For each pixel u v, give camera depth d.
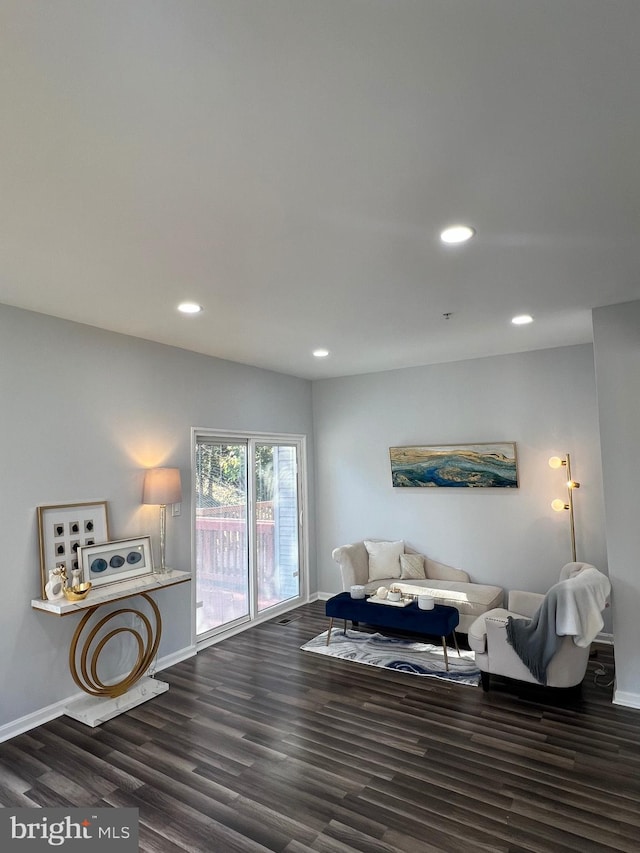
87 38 1.17
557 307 3.42
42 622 3.22
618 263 2.65
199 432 4.56
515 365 4.92
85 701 3.37
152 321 3.56
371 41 1.20
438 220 2.15
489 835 2.14
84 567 3.40
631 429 3.32
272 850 2.08
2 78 1.29
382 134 1.56
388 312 3.45
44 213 2.01
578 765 2.62
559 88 1.37
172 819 2.27
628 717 3.11
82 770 2.65
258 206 1.99
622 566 3.32
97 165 1.69
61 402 3.44
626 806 2.30
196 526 4.55
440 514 5.30
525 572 4.82
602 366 3.42
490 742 2.86
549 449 4.74
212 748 2.85
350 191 1.90
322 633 4.84
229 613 4.87
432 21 1.14
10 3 1.07
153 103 1.40
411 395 5.51
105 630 3.62
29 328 3.28
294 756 2.76
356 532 5.87
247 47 1.21
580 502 4.58
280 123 1.50
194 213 2.04
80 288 2.88
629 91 1.38
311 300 3.15
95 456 3.63
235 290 2.95
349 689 3.60
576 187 1.90
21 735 3.02
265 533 5.39
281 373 5.69
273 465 5.59
